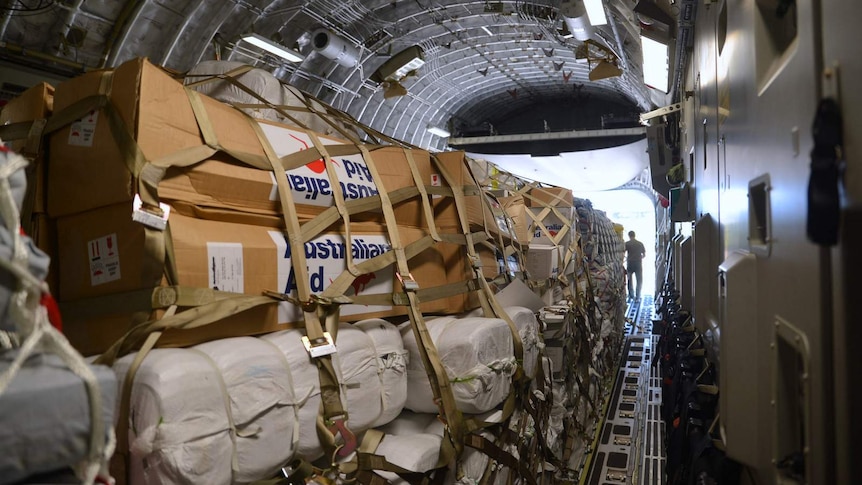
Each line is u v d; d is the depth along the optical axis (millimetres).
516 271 4531
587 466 5422
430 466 2506
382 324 2594
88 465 1041
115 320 1865
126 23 9703
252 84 2834
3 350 1019
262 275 2131
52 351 1044
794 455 1332
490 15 13523
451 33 14758
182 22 10367
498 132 22781
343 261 2506
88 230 1947
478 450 2918
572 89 20516
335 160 2633
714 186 2953
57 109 2045
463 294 3287
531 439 3572
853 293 967
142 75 1866
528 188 7055
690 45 5055
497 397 2910
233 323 2021
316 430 2047
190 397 1629
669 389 4285
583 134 18984
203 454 1633
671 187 7730
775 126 1449
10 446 938
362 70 14820
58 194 2002
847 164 972
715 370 2750
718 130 2732
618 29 9945
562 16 10625
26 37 8805
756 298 1676
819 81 1113
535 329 3732
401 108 18156
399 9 13047
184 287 1848
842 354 995
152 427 1567
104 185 1859
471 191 3449
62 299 2023
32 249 1032
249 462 1788
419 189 3078
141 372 1626
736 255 1906
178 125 1969
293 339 2092
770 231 1509
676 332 4582
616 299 10047
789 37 1596
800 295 1211
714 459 2186
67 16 8969
